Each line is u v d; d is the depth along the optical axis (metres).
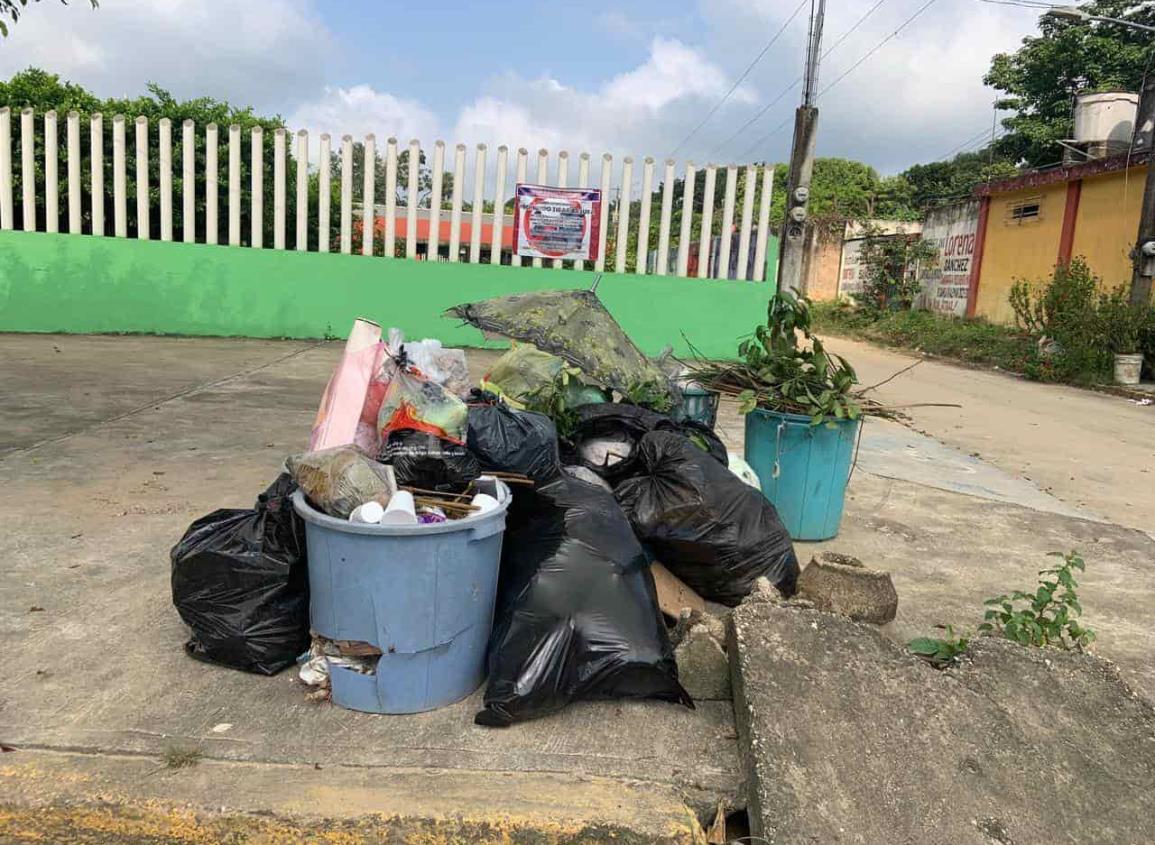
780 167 41.28
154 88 14.06
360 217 13.58
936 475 6.86
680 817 2.46
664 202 12.94
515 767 2.63
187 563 3.03
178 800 2.37
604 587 2.99
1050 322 15.77
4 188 12.12
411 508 2.70
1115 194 16.70
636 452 3.86
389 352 3.52
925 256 23.95
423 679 2.82
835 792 2.49
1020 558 4.91
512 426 3.28
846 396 4.91
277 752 2.62
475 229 12.95
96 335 12.47
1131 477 7.35
